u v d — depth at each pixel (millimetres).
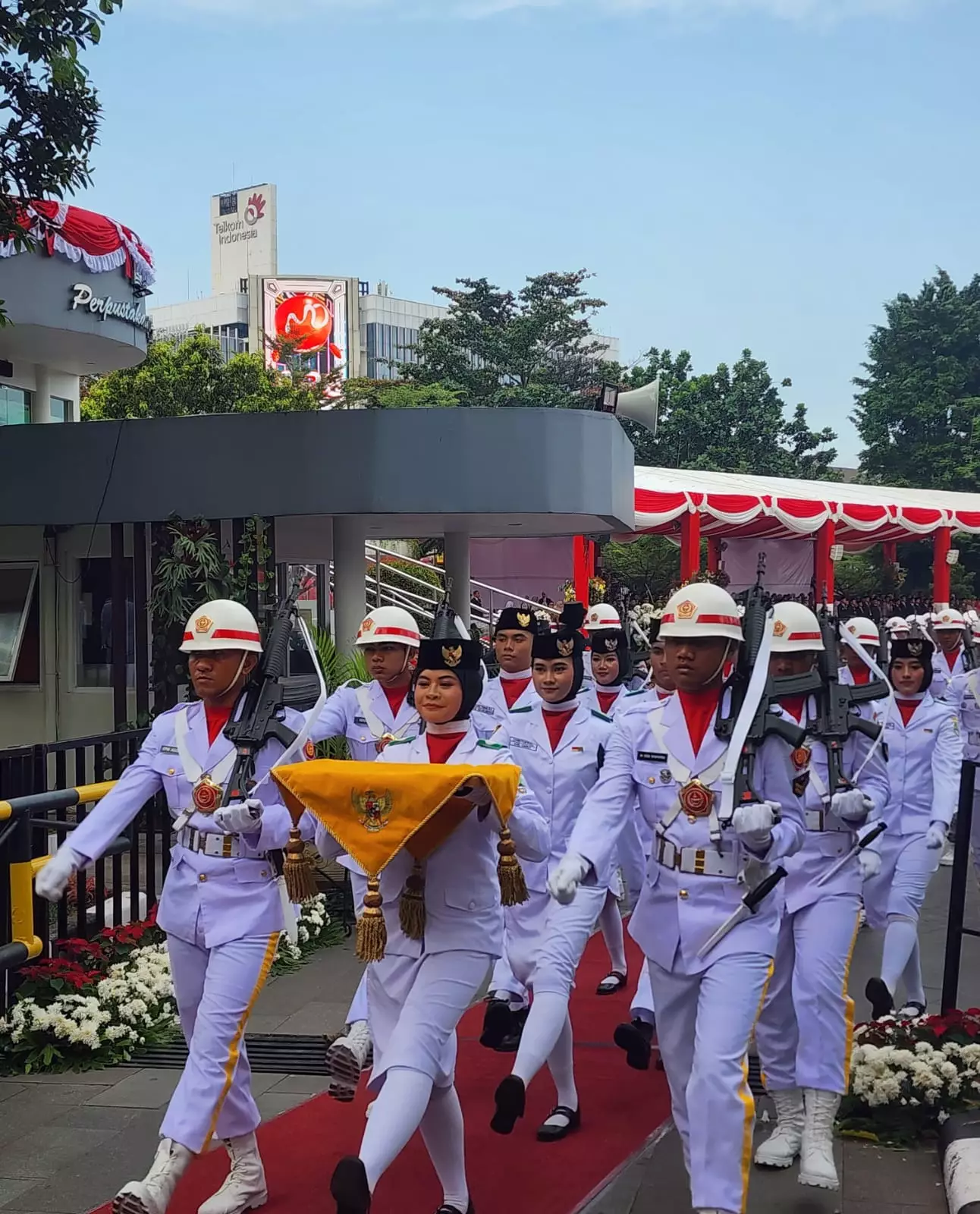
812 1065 5066
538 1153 5270
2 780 6941
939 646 13086
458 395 40688
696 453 45781
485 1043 5965
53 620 13727
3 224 10969
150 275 15375
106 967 7152
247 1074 4746
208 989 4688
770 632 4477
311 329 81562
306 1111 5684
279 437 12172
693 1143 4191
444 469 12156
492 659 14594
